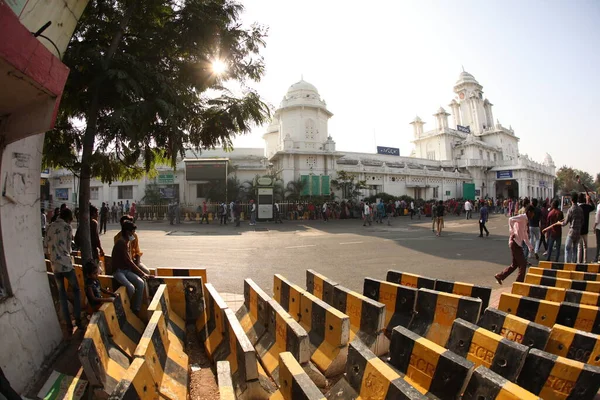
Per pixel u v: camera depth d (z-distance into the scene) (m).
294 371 2.55
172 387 3.09
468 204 29.28
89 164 4.77
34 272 3.75
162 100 4.28
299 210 28.33
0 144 2.89
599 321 3.96
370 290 5.09
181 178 30.78
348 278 7.79
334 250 12.00
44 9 3.01
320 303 4.05
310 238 15.74
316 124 34.47
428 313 4.43
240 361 3.12
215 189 28.39
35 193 3.86
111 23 4.75
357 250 11.99
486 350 3.24
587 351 3.27
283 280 5.15
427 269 8.77
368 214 23.08
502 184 55.06
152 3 4.81
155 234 17.67
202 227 22.03
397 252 11.52
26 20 2.81
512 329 3.73
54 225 4.67
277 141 42.88
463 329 3.48
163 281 5.09
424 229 20.16
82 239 5.16
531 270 6.50
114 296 4.34
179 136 4.70
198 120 5.70
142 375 2.54
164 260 10.06
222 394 2.29
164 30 5.04
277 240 15.00
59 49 3.31
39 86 2.28
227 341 3.84
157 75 4.48
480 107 60.47
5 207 3.31
